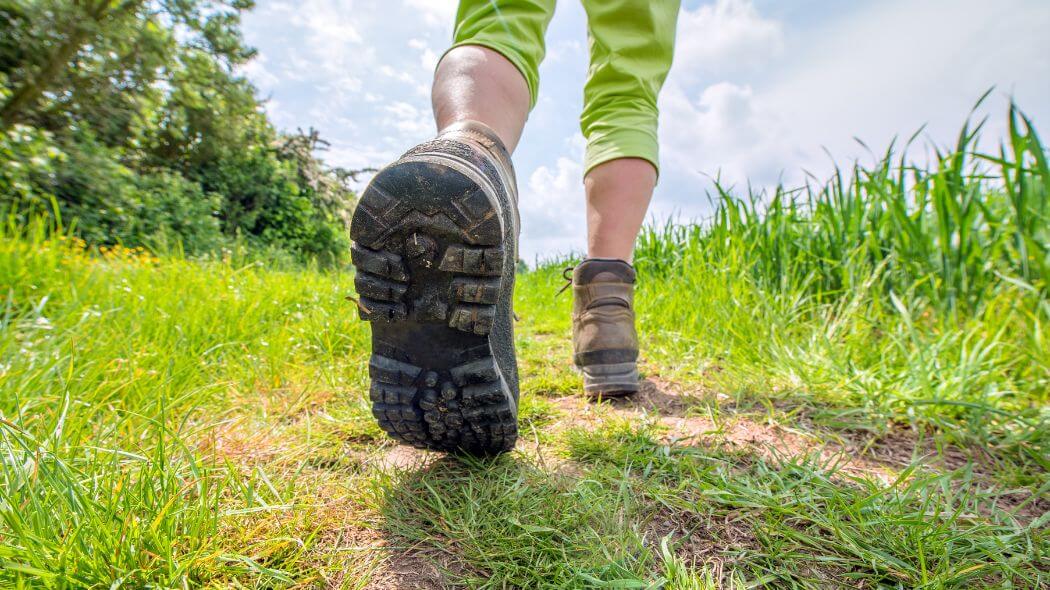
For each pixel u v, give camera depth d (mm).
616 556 691
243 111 10945
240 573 646
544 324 2902
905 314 1479
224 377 1468
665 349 1904
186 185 9398
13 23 6820
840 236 2174
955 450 1043
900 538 711
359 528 773
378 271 740
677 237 3408
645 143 1356
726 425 1154
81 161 6730
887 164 2012
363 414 1206
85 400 1068
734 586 653
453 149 766
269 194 11953
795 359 1517
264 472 905
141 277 2479
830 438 1091
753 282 2021
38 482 675
